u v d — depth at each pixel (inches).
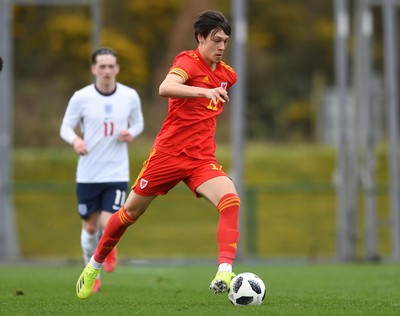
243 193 2549.2
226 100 953.5
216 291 971.3
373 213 2581.2
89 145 1389.0
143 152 3735.2
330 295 1263.5
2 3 2581.2
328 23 4808.1
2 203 2586.1
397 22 4217.5
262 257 2785.4
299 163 3777.1
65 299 1187.9
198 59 1013.8
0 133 2596.0
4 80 2596.0
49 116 4005.9
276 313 933.2
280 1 4741.6
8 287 1439.5
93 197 1398.9
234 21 2532.0
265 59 4697.3
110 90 1396.4
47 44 4136.3
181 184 2935.5
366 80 2598.4
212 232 3073.3
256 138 4554.6
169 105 1027.3
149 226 3090.6
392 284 1553.9
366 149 2596.0
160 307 1032.8
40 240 3046.3
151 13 4293.8
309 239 3117.6
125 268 2215.8
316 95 4485.7
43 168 3619.6
